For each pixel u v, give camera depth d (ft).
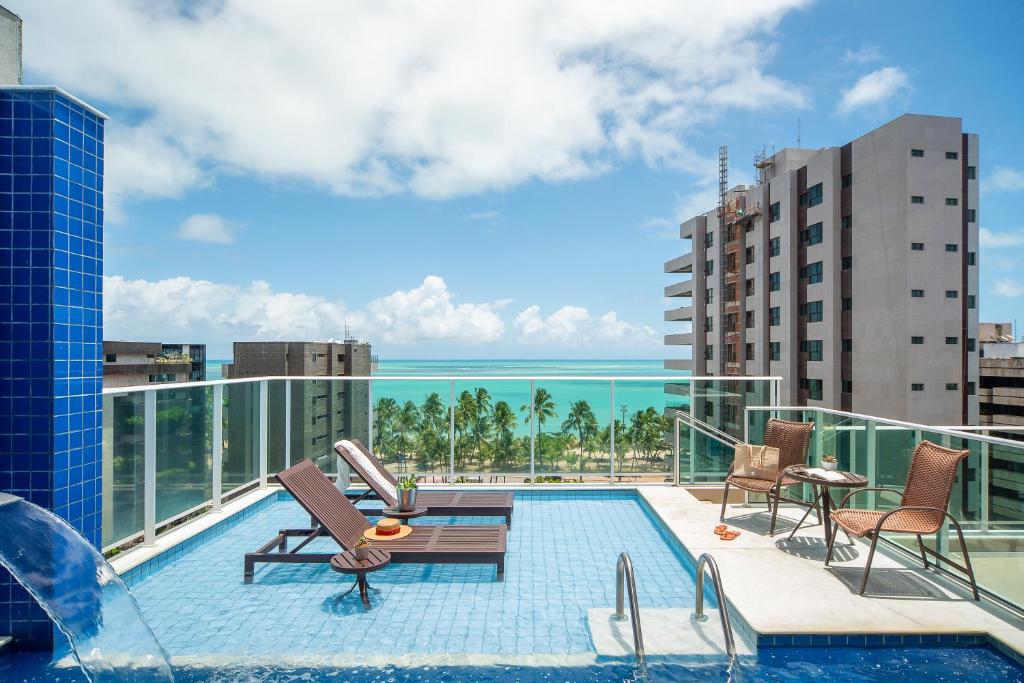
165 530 17.78
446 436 24.47
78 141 11.84
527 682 10.53
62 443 11.38
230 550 17.75
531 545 18.28
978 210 111.24
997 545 12.98
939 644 11.68
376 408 24.62
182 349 182.09
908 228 106.93
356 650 11.64
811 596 13.30
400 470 24.34
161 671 10.62
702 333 172.14
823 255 123.54
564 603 13.88
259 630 12.49
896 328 108.37
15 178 11.18
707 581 14.51
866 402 114.11
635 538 18.94
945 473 14.17
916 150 107.24
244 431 22.80
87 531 12.02
